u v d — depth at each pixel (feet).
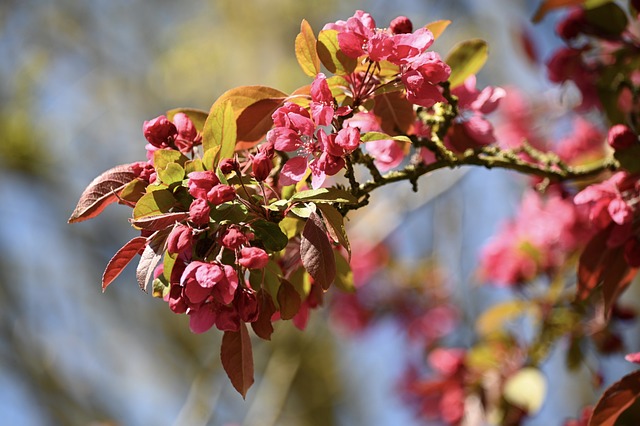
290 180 8.41
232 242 7.78
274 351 23.82
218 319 8.10
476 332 19.92
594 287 10.61
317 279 7.86
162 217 7.91
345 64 8.86
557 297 15.61
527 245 16.06
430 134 10.23
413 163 10.25
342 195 8.15
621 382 9.56
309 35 8.85
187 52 29.50
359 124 9.50
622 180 10.15
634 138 10.32
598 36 13.28
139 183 8.53
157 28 31.94
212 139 8.64
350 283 10.14
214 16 30.42
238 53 29.55
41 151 30.68
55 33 31.68
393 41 8.53
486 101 10.58
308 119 8.31
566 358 15.57
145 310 32.81
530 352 15.92
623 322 15.19
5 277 32.22
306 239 7.95
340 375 30.53
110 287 32.76
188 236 7.73
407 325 21.16
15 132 30.04
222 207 8.07
